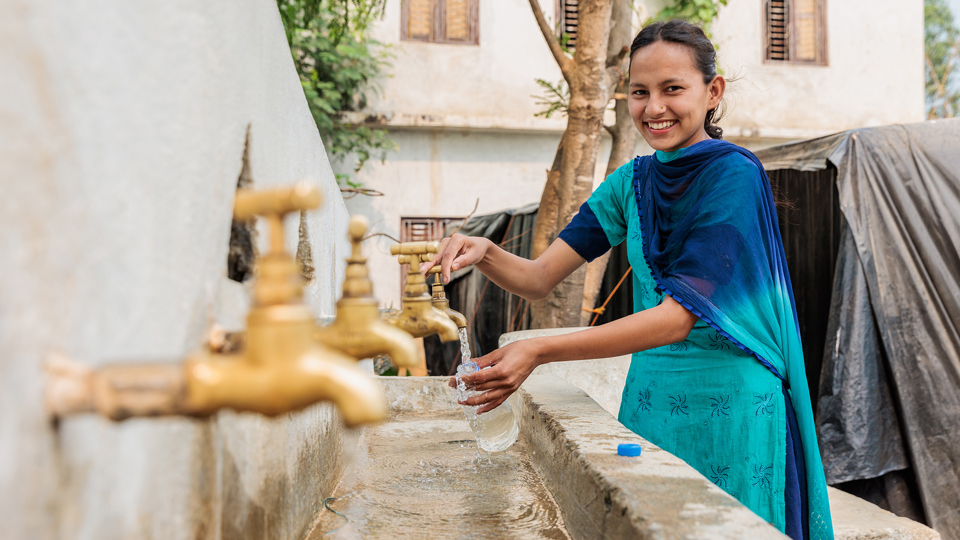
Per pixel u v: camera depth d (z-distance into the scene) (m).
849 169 3.43
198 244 0.78
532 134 8.02
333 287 2.04
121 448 0.56
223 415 0.82
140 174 0.62
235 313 0.94
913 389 3.25
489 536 1.20
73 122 0.50
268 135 1.14
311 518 1.30
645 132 1.69
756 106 8.06
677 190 1.63
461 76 7.82
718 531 0.82
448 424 2.23
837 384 3.32
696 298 1.43
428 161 7.86
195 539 0.73
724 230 1.48
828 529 1.52
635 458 1.18
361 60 7.43
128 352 0.59
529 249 5.88
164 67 0.68
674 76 1.60
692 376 1.57
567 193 4.30
